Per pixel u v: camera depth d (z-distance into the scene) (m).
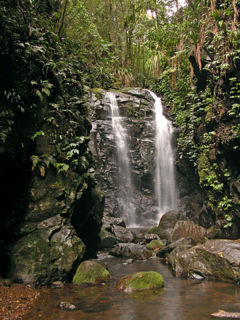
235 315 3.38
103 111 14.55
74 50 7.59
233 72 7.02
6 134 4.41
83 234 6.74
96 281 4.88
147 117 15.78
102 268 5.16
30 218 4.92
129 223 13.85
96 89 15.11
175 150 14.88
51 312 3.61
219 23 6.77
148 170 14.84
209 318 3.37
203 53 8.77
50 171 5.20
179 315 3.49
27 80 4.98
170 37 11.30
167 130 15.43
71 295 4.28
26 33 5.18
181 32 10.34
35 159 4.90
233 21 7.28
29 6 5.66
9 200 4.93
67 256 4.89
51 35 6.39
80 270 4.99
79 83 6.86
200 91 9.33
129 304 3.91
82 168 5.85
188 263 5.41
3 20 4.50
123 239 9.50
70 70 6.68
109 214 12.48
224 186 7.77
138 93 16.17
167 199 14.58
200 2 9.89
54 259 4.79
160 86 16.12
